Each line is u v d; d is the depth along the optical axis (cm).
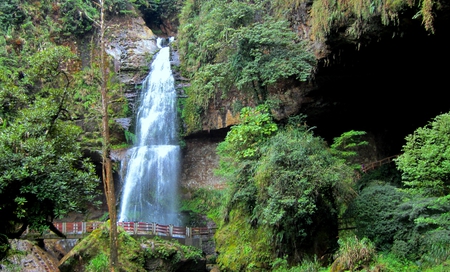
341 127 2239
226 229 1802
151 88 2919
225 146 1897
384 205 1433
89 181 1188
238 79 1856
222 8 2062
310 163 1467
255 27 1839
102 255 1483
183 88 2781
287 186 1438
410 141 1234
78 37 2969
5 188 1038
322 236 1506
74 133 1232
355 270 1193
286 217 1464
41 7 2919
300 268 1404
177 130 2694
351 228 1521
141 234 1739
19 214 1024
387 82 1898
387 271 1160
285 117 2016
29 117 1164
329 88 1948
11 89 1211
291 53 1784
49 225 1157
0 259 1105
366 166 2080
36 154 1094
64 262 1462
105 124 1349
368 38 1518
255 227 1670
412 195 1342
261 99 1881
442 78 1850
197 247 1930
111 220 1267
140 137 2798
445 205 1180
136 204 2561
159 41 3331
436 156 1142
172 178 2630
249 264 1589
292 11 1891
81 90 2359
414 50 1614
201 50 2409
